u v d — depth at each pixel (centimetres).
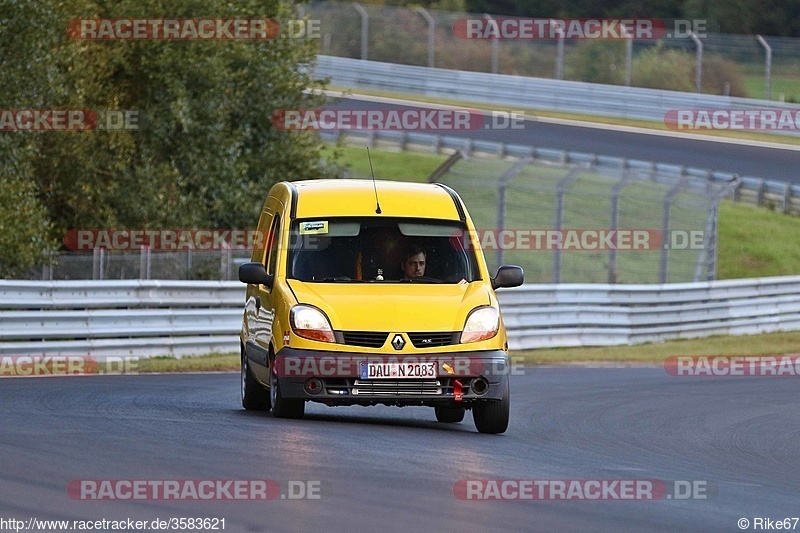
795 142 14588
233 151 9331
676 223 10769
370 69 15762
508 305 7488
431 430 3356
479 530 1934
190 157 9175
